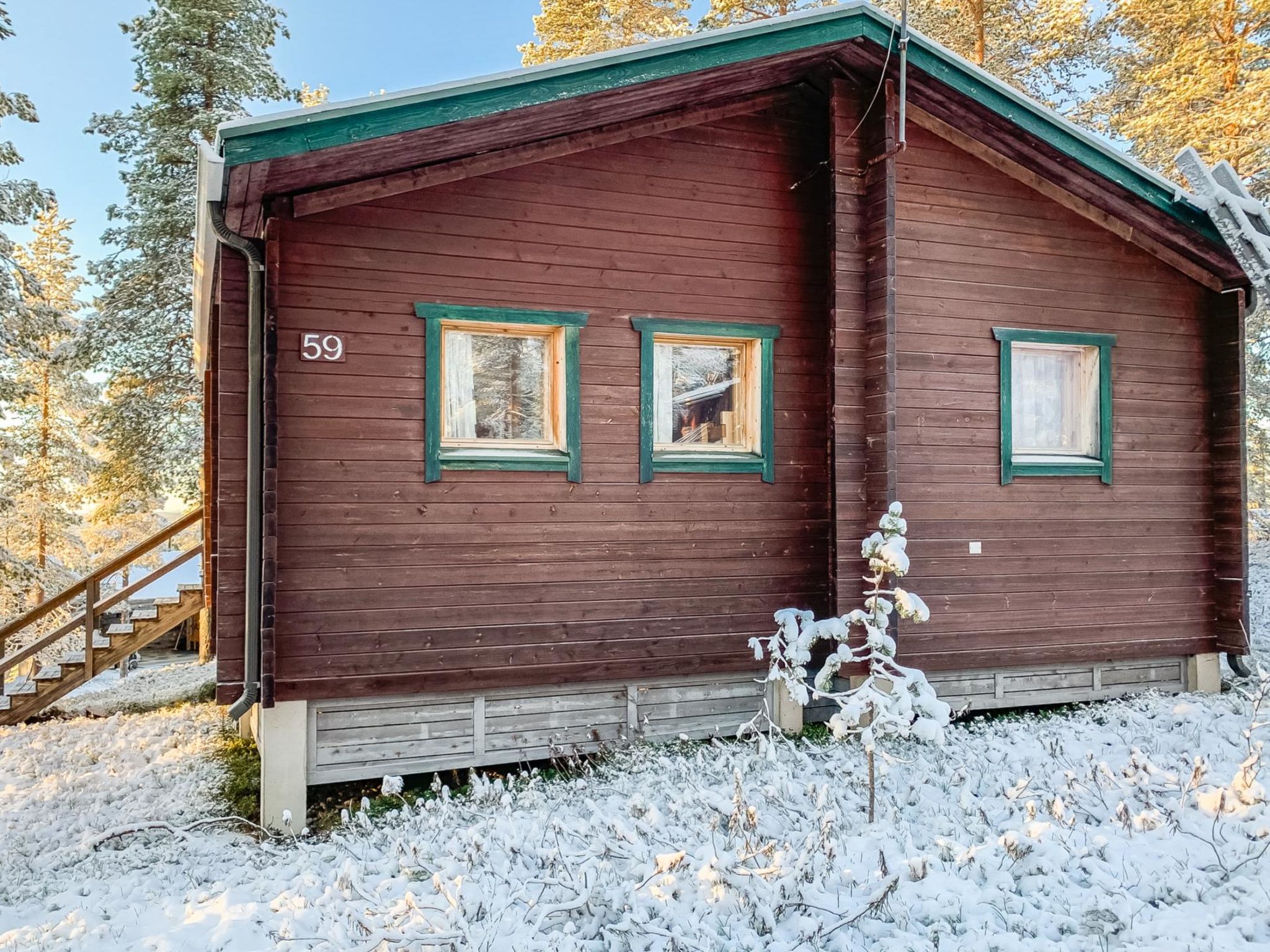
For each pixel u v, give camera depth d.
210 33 16.62
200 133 15.62
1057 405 7.54
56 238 26.48
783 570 6.70
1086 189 7.21
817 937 3.37
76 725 8.76
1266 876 3.75
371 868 4.45
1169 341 7.74
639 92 5.77
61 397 23.36
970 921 3.56
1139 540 7.57
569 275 6.21
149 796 6.31
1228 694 7.58
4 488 22.34
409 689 5.76
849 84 6.57
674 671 6.38
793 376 6.80
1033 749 6.21
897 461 6.78
